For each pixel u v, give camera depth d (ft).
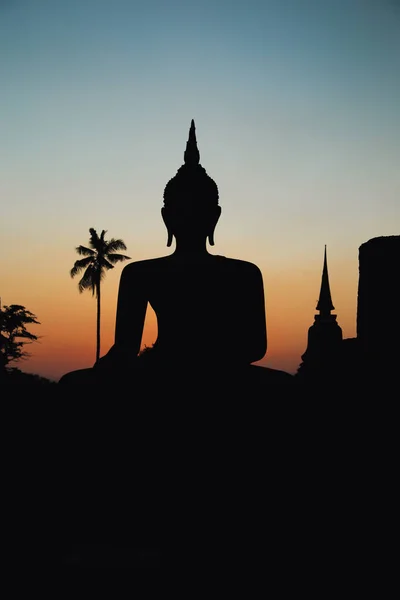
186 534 19.12
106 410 20.24
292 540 19.22
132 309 23.79
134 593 17.57
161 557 18.28
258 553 18.83
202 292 23.08
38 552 19.15
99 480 19.85
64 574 17.94
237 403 20.30
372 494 20.59
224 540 19.02
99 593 17.56
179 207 23.88
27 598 17.57
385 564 18.52
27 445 21.62
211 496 19.44
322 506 20.13
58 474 20.42
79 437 20.34
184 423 19.86
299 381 22.31
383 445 22.36
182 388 20.35
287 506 19.89
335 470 21.12
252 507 19.54
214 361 22.43
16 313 172.35
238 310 23.29
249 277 23.65
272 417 20.52
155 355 22.70
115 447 19.92
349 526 19.76
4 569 18.49
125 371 21.20
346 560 18.67
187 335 22.85
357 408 23.63
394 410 23.63
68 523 19.90
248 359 23.25
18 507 20.43
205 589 17.74
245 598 17.62
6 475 20.94
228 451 19.80
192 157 24.40
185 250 24.07
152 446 19.76
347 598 17.58
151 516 19.38
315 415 21.88
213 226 24.31
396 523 19.77
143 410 20.06
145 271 23.76
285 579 18.13
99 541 19.21
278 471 20.17
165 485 19.48
